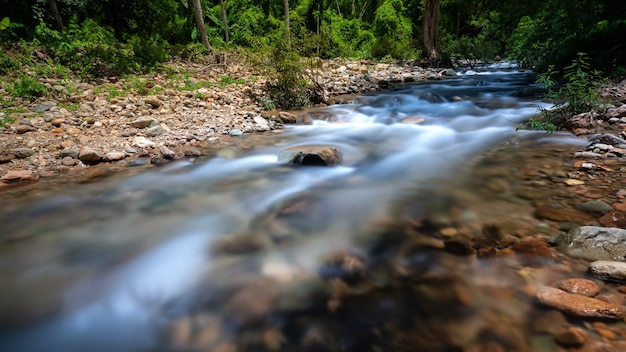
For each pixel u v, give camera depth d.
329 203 3.35
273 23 27.53
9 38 10.58
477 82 12.37
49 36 11.02
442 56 19.91
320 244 2.62
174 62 13.17
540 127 5.66
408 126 6.93
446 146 5.39
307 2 32.12
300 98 8.75
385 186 3.76
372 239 2.61
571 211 2.82
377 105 8.90
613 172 3.58
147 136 5.72
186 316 1.98
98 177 4.30
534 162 4.15
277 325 1.85
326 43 20.23
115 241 2.85
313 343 1.72
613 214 2.62
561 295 1.84
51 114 6.18
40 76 8.66
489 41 23.27
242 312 1.97
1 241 2.87
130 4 19.30
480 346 1.62
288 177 4.29
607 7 10.65
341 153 5.08
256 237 2.80
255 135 6.34
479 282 2.06
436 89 11.12
